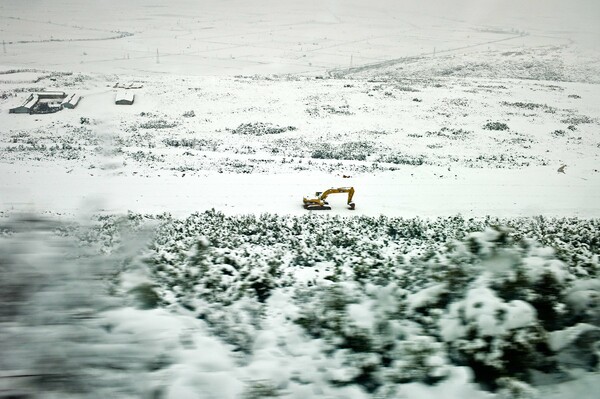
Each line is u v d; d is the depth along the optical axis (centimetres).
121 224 1449
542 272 494
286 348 466
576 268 629
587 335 436
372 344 453
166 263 805
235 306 581
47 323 381
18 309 388
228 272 702
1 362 344
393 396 392
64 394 336
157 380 371
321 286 691
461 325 447
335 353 453
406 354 433
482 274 509
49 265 430
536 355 420
